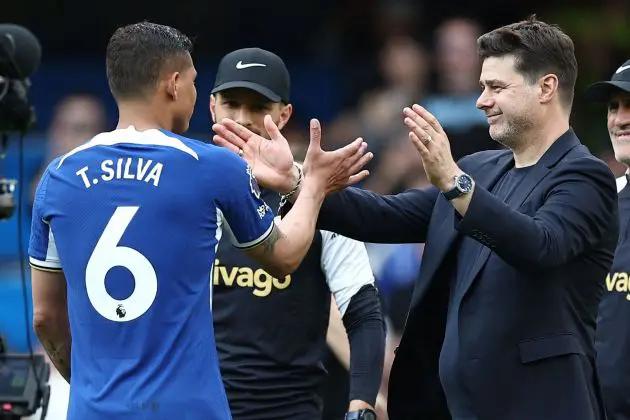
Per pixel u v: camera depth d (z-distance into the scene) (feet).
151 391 47.98
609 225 54.24
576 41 122.52
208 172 49.47
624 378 62.59
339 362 78.28
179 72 51.19
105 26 125.49
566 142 54.80
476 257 54.44
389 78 120.47
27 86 64.44
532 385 53.11
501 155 57.47
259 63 65.72
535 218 52.13
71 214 49.24
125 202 48.85
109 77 51.34
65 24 124.77
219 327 62.75
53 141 109.91
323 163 53.83
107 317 48.62
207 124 122.93
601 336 63.62
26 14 124.36
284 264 51.70
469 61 115.24
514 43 54.29
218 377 49.57
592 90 64.64
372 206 57.00
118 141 49.85
